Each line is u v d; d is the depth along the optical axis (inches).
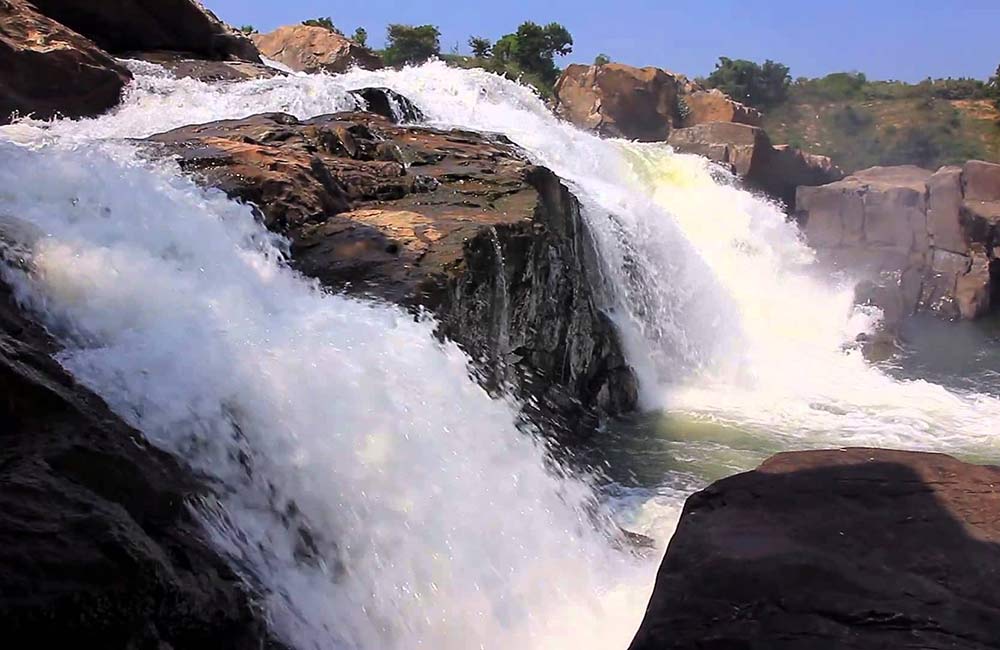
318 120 496.7
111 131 504.1
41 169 271.6
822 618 161.5
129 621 150.2
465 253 347.3
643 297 529.7
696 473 373.7
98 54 565.6
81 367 201.8
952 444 444.8
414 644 220.8
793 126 1803.6
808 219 918.4
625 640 241.4
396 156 464.1
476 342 348.8
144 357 214.2
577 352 434.6
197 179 343.3
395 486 242.7
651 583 272.4
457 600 237.1
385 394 259.9
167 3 714.2
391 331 287.7
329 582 213.2
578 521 304.0
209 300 256.8
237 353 234.2
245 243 316.5
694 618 164.7
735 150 1048.8
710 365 561.0
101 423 185.3
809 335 703.7
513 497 284.5
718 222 799.1
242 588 181.9
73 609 143.5
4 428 173.6
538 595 256.4
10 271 216.8
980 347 740.7
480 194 427.2
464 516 257.1
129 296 237.5
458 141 517.0
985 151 1660.9
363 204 399.5
